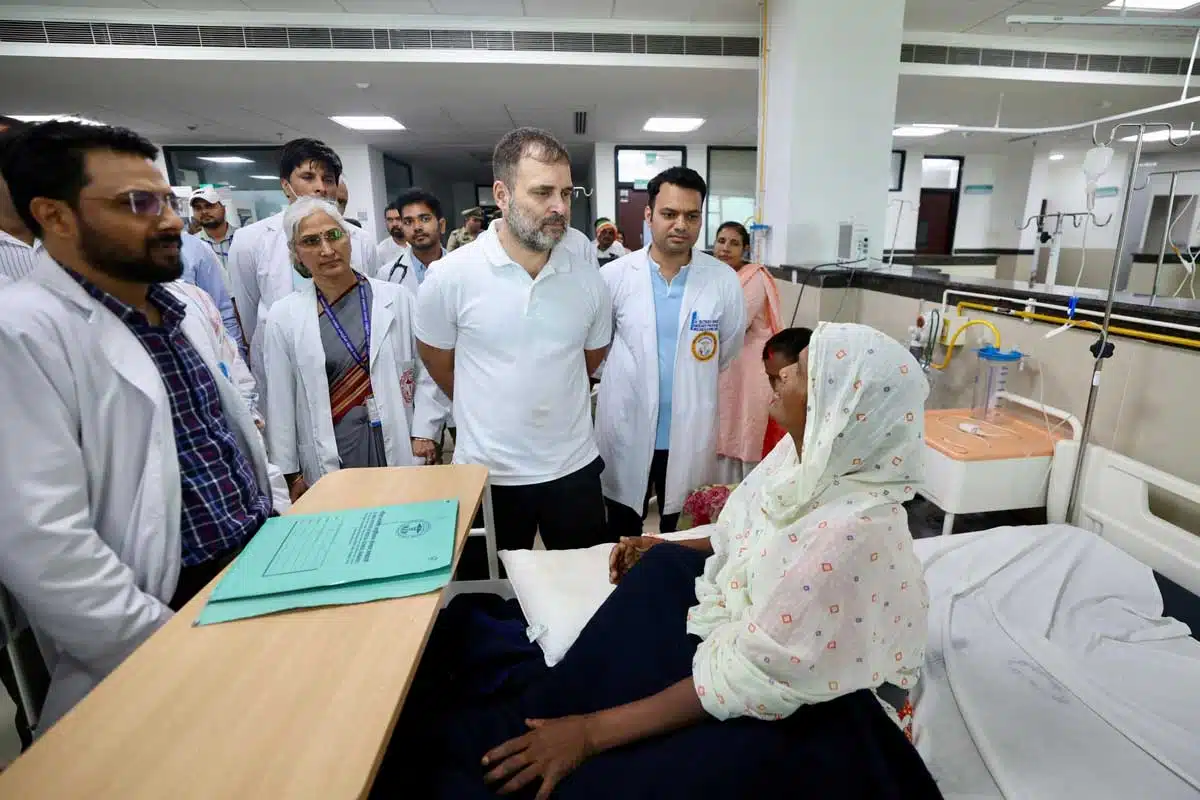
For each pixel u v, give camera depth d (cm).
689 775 76
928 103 541
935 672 113
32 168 83
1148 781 88
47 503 81
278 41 390
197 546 103
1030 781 89
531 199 126
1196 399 135
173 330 104
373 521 97
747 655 77
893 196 818
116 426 93
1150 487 145
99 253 88
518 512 148
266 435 165
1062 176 773
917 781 78
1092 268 557
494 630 114
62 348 87
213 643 70
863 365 78
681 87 471
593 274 151
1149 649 114
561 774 79
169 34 382
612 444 190
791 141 318
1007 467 158
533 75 434
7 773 54
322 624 74
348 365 163
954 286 214
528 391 141
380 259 339
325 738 58
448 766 88
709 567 106
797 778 76
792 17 313
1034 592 132
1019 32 437
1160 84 473
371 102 512
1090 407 147
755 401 249
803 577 75
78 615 83
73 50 378
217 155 744
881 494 79
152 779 53
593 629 101
